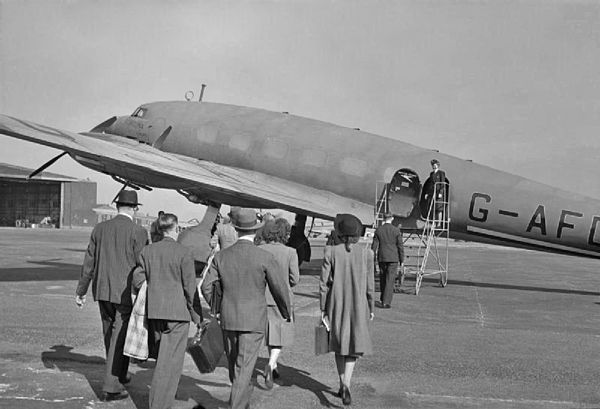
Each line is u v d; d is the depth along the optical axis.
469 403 6.34
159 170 14.80
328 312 6.34
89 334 9.09
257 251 5.64
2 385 6.48
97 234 6.33
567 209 16.77
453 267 27.75
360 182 18.03
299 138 18.92
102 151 14.09
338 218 6.46
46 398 6.07
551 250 17.36
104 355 7.84
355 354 6.12
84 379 6.77
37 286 14.64
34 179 75.69
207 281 5.65
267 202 16.62
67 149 13.33
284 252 6.80
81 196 80.38
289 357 8.21
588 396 6.70
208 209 12.56
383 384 6.99
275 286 5.59
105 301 6.20
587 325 11.66
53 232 57.28
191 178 15.41
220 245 11.12
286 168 18.72
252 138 19.33
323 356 8.30
